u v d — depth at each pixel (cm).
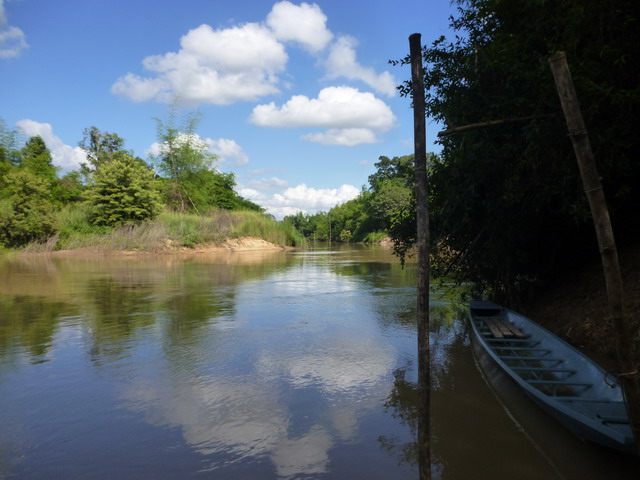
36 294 1245
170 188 4066
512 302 835
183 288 1371
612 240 272
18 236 2880
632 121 486
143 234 2967
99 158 4734
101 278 1619
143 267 2056
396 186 6222
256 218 4156
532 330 641
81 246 2911
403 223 841
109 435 416
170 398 505
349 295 1238
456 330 828
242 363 632
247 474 350
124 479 343
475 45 664
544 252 823
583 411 378
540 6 525
